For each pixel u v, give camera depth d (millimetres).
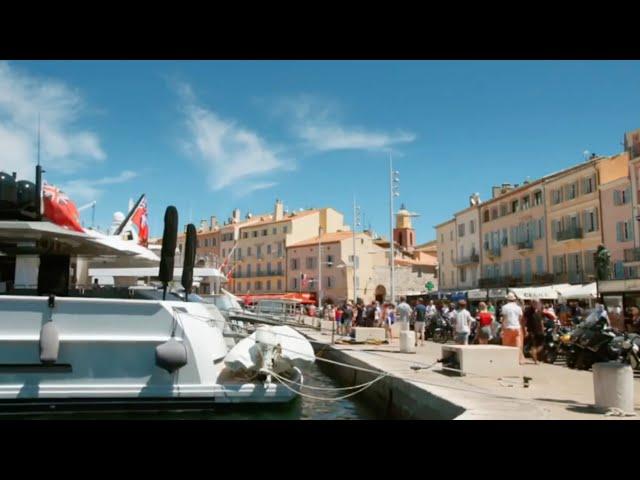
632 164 44438
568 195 53281
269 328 10250
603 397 8164
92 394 8711
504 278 62781
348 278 84938
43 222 9648
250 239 100438
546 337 16875
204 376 9234
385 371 12992
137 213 19734
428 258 99500
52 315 8750
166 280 9570
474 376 12156
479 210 69500
